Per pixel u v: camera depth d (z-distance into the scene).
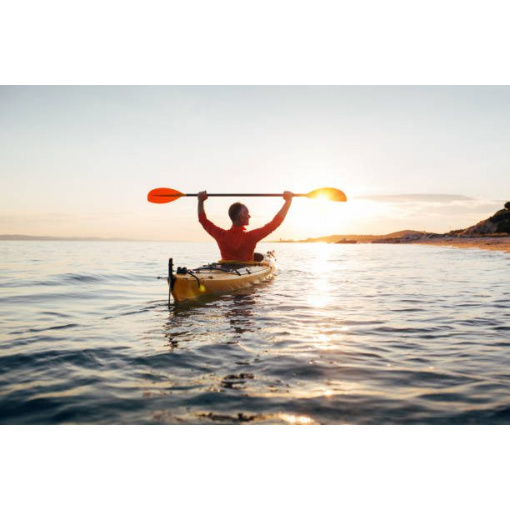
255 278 7.00
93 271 10.87
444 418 2.14
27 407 2.28
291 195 6.34
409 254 25.27
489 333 3.98
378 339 3.72
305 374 2.76
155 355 3.18
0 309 5.30
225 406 2.26
